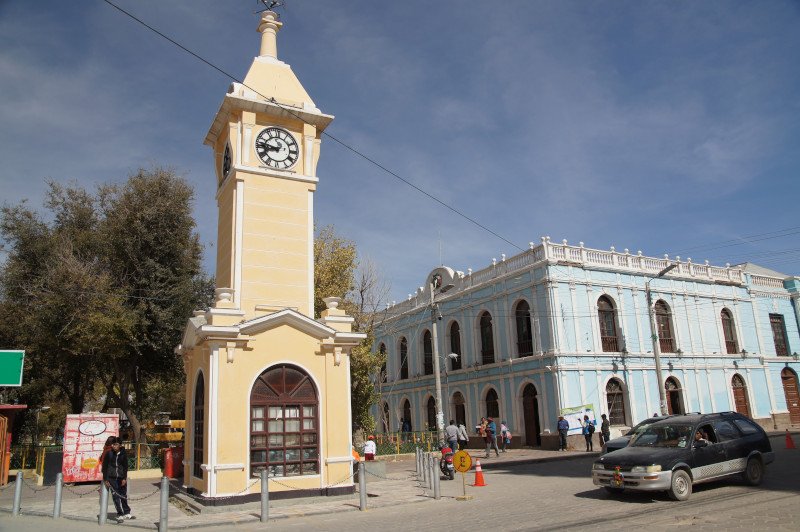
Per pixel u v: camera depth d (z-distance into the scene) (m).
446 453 19.16
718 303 37.06
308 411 15.31
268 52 18.84
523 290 32.00
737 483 14.08
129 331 24.28
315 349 15.65
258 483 14.17
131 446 24.45
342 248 29.73
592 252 32.38
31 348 28.06
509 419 32.41
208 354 14.68
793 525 9.31
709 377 35.03
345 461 15.32
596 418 29.95
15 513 14.29
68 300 24.11
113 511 14.34
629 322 32.59
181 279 27.55
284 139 17.53
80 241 27.69
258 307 16.05
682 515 10.68
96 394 43.69
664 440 13.52
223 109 17.31
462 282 37.28
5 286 27.28
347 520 12.08
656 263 34.91
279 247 16.73
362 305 30.33
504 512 12.19
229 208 17.02
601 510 11.72
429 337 40.72
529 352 31.88
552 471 20.36
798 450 22.56
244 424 14.28
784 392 39.00
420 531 10.52
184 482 16.52
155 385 41.06
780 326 40.72
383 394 44.66
